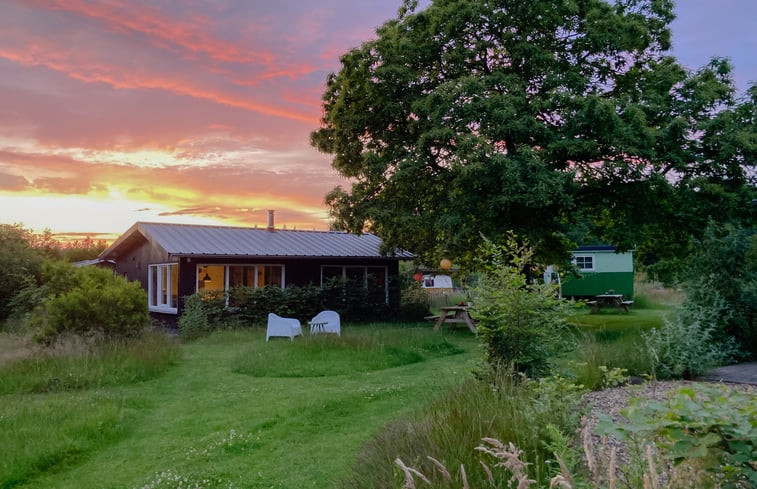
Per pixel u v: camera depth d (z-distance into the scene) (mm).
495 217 13812
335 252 20281
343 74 16688
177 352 11156
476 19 14711
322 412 6562
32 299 16484
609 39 14648
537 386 4578
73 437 5480
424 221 15055
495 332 5688
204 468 4766
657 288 32562
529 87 15227
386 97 15898
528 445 3516
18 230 26188
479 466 3363
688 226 14914
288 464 4820
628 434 2436
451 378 7992
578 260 27125
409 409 6359
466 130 13914
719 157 13570
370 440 4914
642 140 13148
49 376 8344
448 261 17625
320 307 18844
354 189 16531
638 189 13883
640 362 6770
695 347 6836
